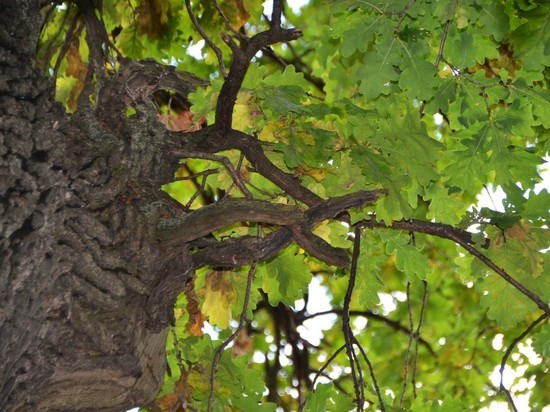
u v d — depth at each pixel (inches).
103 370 111.5
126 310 115.0
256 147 149.9
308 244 131.0
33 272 102.2
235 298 171.5
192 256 128.0
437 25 156.8
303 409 155.3
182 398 166.4
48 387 107.9
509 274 173.8
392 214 149.8
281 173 151.9
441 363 309.4
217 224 122.3
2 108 103.6
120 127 128.0
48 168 105.0
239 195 167.2
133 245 115.0
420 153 150.3
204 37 148.3
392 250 176.6
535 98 163.8
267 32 134.9
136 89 135.2
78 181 108.5
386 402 178.1
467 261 182.5
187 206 151.8
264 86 149.6
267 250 131.3
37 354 105.1
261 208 124.0
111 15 219.3
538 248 169.5
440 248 332.8
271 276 170.9
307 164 149.8
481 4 155.6
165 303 122.4
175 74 145.9
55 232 105.0
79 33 205.9
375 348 335.3
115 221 113.8
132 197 116.6
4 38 106.1
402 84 154.6
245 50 134.6
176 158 134.6
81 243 107.7
